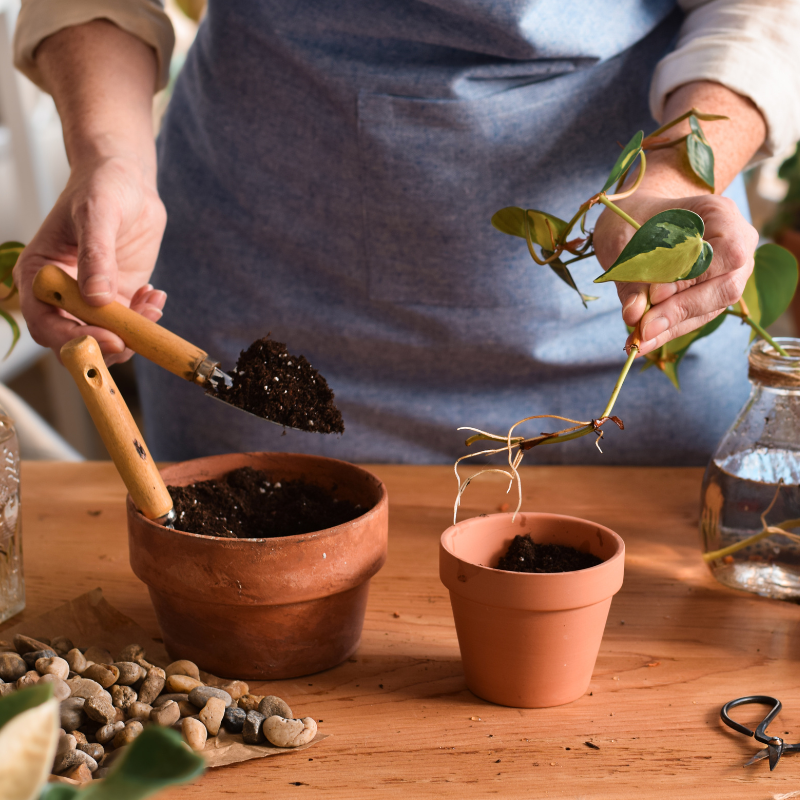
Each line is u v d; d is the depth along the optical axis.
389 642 1.05
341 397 1.35
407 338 1.33
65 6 1.20
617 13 1.22
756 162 1.19
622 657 1.03
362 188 1.27
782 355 1.07
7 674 0.98
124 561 1.15
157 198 1.17
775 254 1.12
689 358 1.33
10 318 1.15
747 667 1.02
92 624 1.05
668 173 1.06
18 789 0.56
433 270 1.29
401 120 1.24
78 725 0.95
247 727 0.95
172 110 1.37
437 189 1.26
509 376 1.34
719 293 0.97
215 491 1.06
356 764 0.94
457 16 1.20
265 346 1.03
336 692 1.00
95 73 1.19
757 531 1.08
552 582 0.95
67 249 1.10
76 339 0.98
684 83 1.14
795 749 0.94
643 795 0.92
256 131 1.29
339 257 1.31
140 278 1.17
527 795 0.92
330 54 1.24
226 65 1.28
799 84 1.14
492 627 0.97
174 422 1.40
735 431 1.10
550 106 1.24
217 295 1.35
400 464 1.37
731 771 0.93
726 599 1.10
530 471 1.31
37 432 1.89
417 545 1.17
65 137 1.17
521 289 1.29
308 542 0.98
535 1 1.18
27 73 1.26
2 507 1.05
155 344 1.01
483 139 1.24
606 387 1.35
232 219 1.33
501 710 0.98
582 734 0.96
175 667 0.99
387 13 1.21
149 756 0.62
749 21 1.14
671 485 1.27
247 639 1.00
